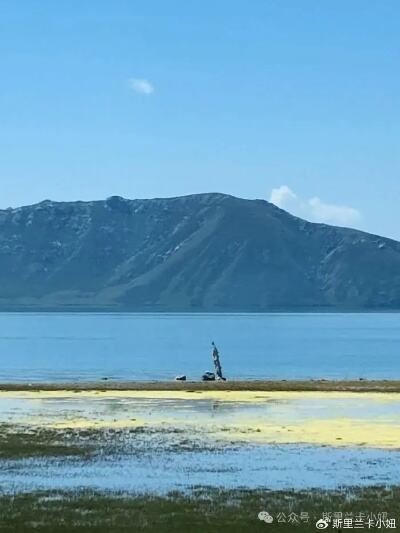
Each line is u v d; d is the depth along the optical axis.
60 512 32.28
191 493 35.59
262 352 185.62
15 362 146.88
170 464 41.97
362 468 41.12
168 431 53.44
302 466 41.62
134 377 113.62
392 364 146.62
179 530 29.84
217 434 52.16
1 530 29.75
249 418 60.41
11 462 42.38
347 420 59.16
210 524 30.59
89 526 30.30
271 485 37.19
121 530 29.81
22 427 55.25
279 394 80.81
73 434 52.00
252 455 44.62
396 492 35.75
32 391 84.12
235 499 34.44
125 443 48.44
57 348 197.00
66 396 78.81
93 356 165.88
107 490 36.16
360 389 84.81
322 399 75.56
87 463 42.19
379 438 50.69
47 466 41.41
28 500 34.28
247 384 88.81
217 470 40.53
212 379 99.12
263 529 29.98
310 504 33.50
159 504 33.56
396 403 71.88
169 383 91.00
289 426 55.84
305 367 138.62
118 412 64.44
